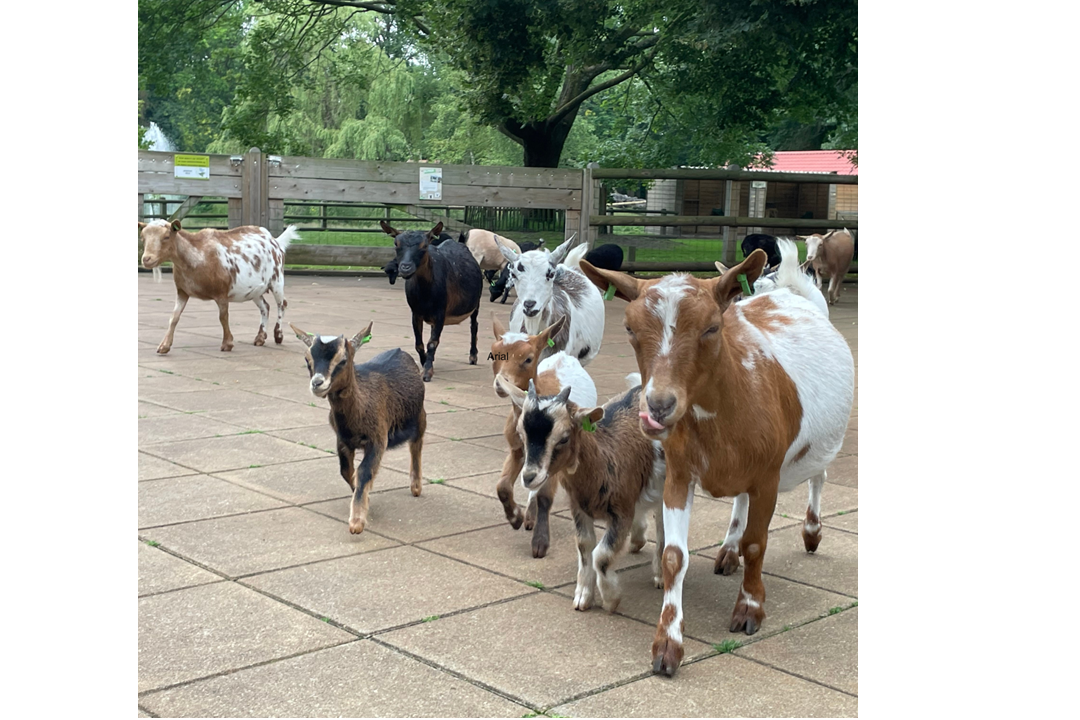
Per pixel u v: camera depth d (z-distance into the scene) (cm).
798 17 1991
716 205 2944
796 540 632
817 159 4934
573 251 969
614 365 1301
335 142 4050
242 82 2959
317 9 2970
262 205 2306
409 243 1139
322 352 617
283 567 564
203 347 1357
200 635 469
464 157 4559
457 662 449
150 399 1015
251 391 1066
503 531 642
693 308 427
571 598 531
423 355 1199
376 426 654
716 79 2467
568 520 666
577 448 493
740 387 466
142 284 2119
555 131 2831
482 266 2052
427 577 555
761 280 890
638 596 540
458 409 1017
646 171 2373
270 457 802
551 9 2234
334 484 734
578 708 409
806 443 529
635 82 3225
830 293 2189
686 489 469
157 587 528
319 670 436
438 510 683
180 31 2800
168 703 404
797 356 532
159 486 717
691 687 430
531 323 833
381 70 3928
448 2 2275
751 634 486
